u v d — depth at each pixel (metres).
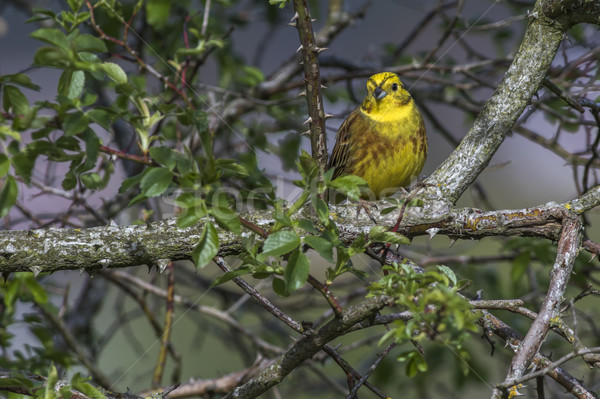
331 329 5.32
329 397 12.41
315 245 4.71
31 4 12.39
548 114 10.83
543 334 4.92
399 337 4.51
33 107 5.04
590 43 10.73
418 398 10.89
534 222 6.20
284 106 11.72
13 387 5.63
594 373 9.37
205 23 9.08
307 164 4.89
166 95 9.44
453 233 6.41
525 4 11.20
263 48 12.56
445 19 12.03
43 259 5.95
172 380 9.76
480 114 6.83
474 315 4.59
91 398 5.41
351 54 19.56
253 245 5.13
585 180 8.37
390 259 6.82
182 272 12.41
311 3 11.82
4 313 8.29
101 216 9.29
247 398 5.82
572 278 9.71
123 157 5.65
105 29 9.93
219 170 5.30
